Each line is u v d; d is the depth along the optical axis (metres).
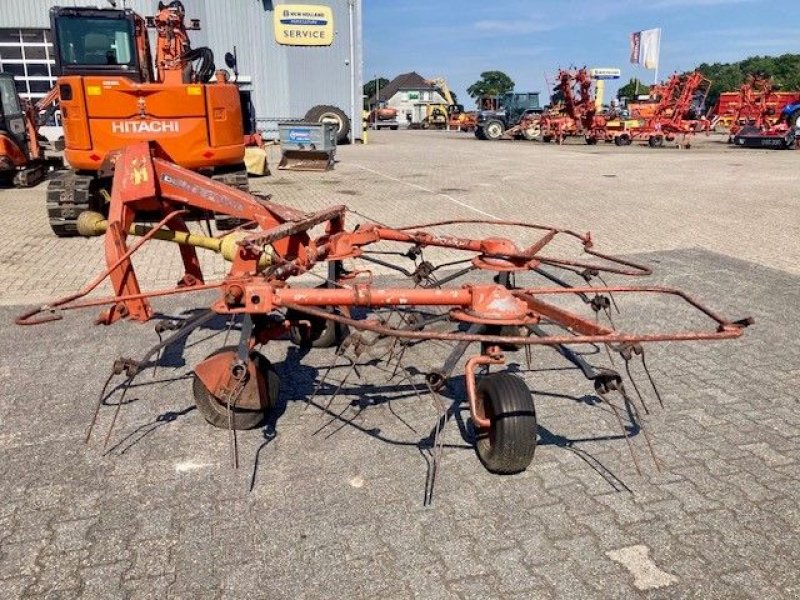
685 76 31.36
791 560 3.23
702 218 12.20
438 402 3.67
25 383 5.12
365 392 5.01
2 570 3.15
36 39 26.48
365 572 3.14
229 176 10.80
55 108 17.41
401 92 86.69
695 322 6.57
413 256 6.02
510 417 3.70
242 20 27.56
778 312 6.88
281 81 28.80
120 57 11.48
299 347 5.86
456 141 36.16
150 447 4.22
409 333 3.30
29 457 4.11
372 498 3.70
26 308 6.91
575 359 4.01
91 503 3.65
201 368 4.21
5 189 15.76
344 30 29.20
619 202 13.97
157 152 5.50
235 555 3.25
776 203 13.91
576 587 3.05
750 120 32.97
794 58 82.56
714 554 3.27
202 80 11.78
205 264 8.85
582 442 4.31
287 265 4.64
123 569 3.16
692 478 3.92
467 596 3.00
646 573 3.14
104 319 4.70
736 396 5.00
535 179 17.83
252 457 4.11
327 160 19.47
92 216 5.45
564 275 8.35
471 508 3.61
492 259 5.03
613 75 52.31
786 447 4.28
